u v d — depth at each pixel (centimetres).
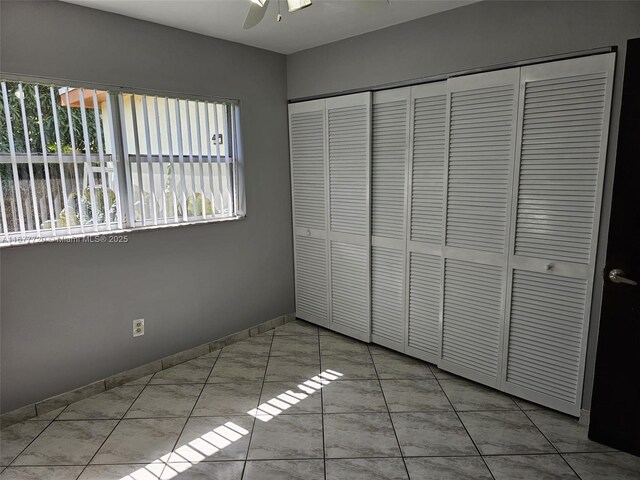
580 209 206
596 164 199
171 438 210
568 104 203
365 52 283
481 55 231
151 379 270
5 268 212
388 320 303
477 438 208
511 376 242
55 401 235
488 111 231
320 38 293
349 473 186
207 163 294
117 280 255
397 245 288
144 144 259
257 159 325
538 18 209
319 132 320
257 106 320
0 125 205
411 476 183
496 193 234
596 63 193
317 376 272
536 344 229
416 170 269
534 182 219
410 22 258
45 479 183
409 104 266
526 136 219
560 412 227
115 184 249
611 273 193
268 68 324
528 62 215
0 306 212
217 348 314
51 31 216
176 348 290
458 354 265
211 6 229
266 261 343
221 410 235
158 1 221
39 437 211
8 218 211
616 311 195
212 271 305
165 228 274
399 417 226
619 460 193
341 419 225
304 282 359
